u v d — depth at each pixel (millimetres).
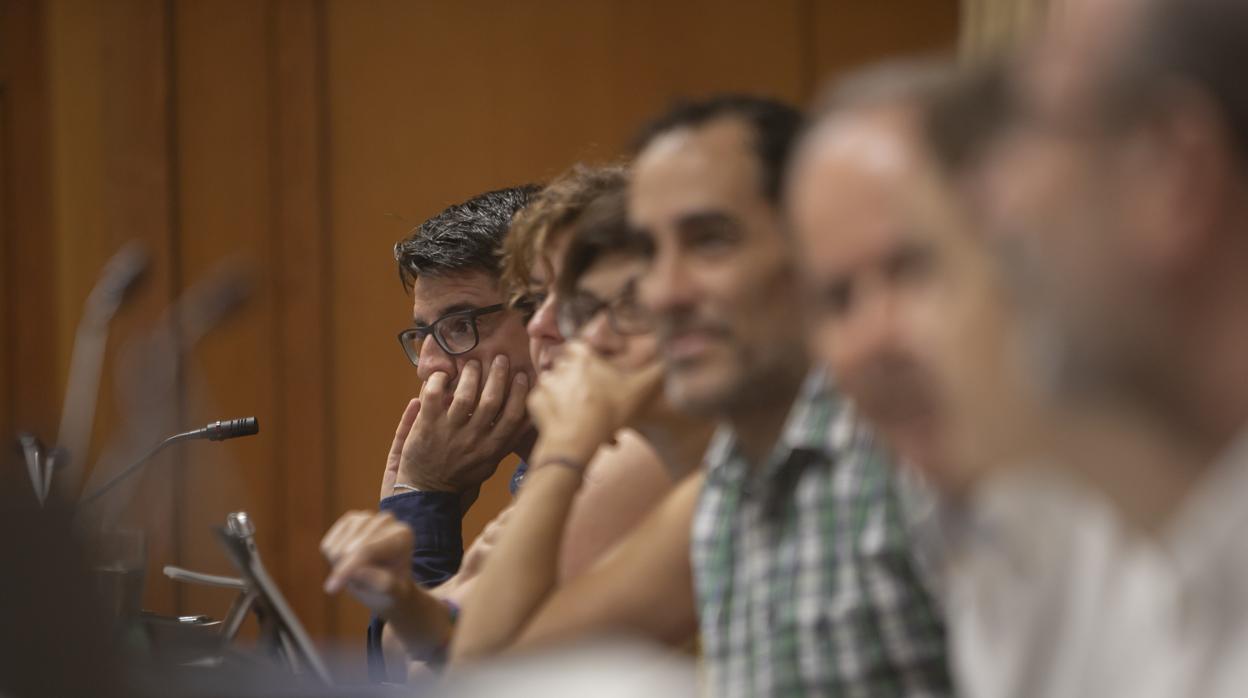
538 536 4684
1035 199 1963
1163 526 2121
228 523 5820
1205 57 1843
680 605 4570
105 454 5664
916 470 2680
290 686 3131
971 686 2982
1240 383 1912
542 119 14047
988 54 2342
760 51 13789
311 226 14195
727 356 4137
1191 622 2191
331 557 5219
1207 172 1850
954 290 2326
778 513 4121
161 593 6617
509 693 2215
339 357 14156
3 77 14359
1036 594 2801
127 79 14297
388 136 14172
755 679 4059
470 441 6879
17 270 14398
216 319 5410
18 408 14242
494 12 14094
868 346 2477
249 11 14281
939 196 2363
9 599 3059
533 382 6992
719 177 4121
